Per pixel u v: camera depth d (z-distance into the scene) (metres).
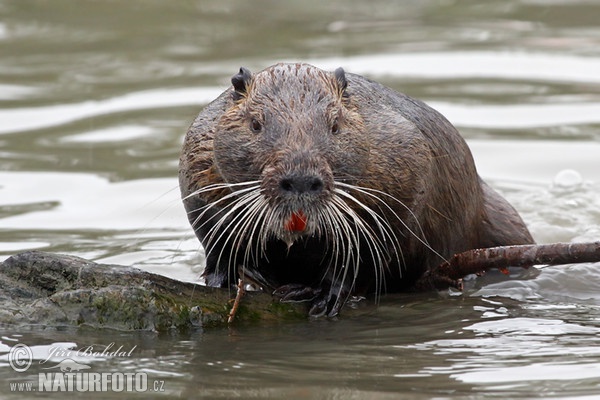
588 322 10.78
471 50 24.41
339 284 11.08
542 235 14.18
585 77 21.95
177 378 9.11
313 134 10.02
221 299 10.73
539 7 29.19
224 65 23.36
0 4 29.22
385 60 23.55
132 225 14.46
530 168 16.84
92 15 28.47
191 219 11.13
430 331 10.52
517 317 10.99
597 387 8.72
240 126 10.31
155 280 10.52
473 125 18.86
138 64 23.77
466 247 12.54
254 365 9.43
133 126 19.19
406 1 30.05
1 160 17.31
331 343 10.10
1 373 9.22
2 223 14.48
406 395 8.67
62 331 10.22
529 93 20.86
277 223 9.71
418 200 11.10
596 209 15.12
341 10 29.48
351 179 10.31
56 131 18.97
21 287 10.57
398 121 11.09
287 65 10.70
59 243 13.62
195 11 29.06
